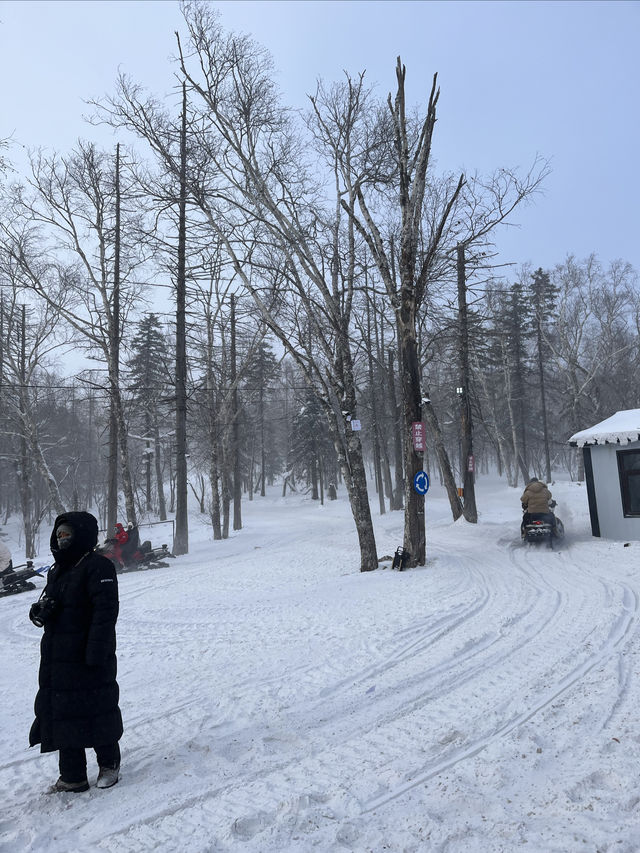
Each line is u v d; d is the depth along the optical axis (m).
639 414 16.23
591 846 2.84
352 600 9.66
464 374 21.55
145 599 11.48
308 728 4.80
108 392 22.78
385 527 23.31
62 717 3.86
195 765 4.22
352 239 14.21
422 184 12.34
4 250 21.22
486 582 10.57
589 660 5.94
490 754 4.03
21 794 3.95
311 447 54.50
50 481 24.05
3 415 26.78
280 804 3.53
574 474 66.69
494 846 2.94
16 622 10.27
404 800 3.50
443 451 23.48
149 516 46.56
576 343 41.81
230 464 31.73
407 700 5.29
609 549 13.80
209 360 26.67
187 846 3.16
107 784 3.94
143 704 5.63
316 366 13.50
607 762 3.71
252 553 18.75
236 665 6.74
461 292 20.14
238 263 13.17
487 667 6.03
